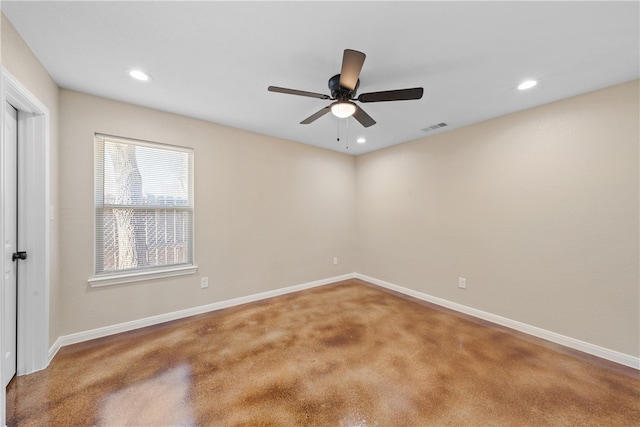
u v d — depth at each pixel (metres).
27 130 1.89
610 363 2.12
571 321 2.39
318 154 4.25
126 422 1.49
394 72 2.01
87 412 1.56
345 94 1.96
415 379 1.90
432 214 3.57
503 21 1.48
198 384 1.83
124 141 2.60
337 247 4.55
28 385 1.79
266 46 1.73
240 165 3.40
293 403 1.65
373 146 4.19
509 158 2.80
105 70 2.02
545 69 1.96
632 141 2.09
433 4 1.37
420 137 3.69
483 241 3.03
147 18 1.48
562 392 1.77
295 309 3.26
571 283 2.39
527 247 2.67
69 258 2.33
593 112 2.27
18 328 1.88
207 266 3.15
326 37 1.63
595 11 1.40
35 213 1.91
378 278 4.37
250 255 3.52
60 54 1.81
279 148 3.78
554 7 1.38
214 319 2.94
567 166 2.41
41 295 1.95
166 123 2.83
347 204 4.68
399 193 4.03
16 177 1.85
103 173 2.53
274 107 2.70
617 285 2.16
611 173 2.18
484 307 3.01
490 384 1.85
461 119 2.97
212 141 3.16
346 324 2.83
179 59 1.88
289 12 1.43
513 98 2.43
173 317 2.91
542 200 2.57
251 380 1.87
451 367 2.05
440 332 2.65
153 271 2.77
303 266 4.10
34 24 1.51
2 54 1.43
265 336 2.54
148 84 2.24
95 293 2.47
